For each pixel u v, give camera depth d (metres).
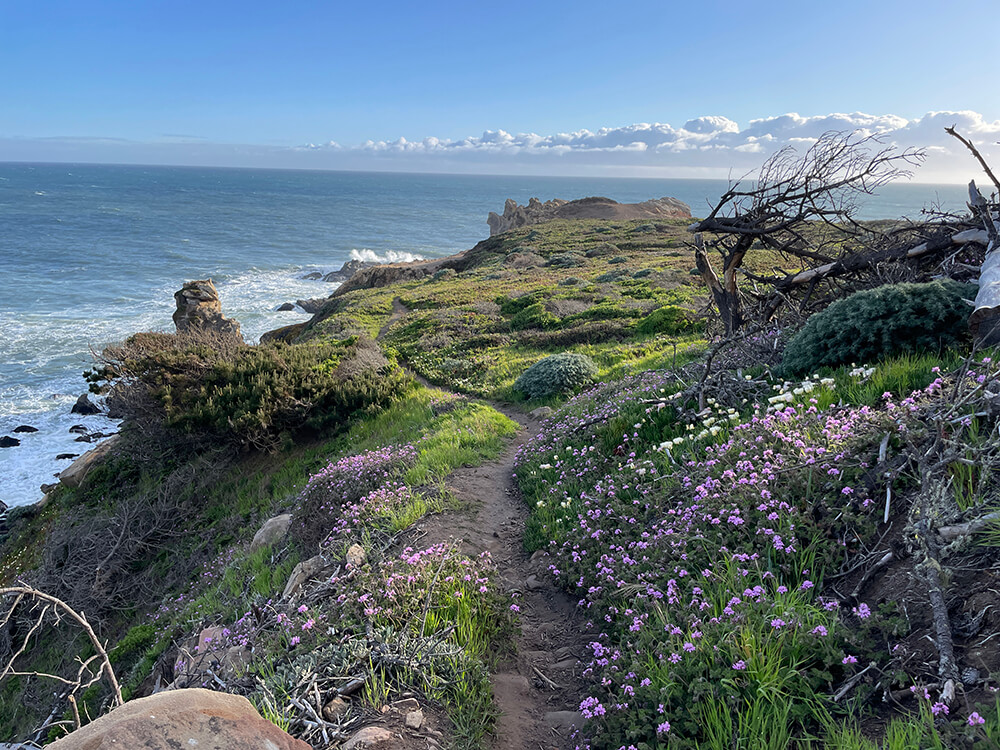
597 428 9.11
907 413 4.85
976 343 6.48
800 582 4.13
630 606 4.69
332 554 6.71
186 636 7.46
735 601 3.83
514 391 17.44
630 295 29.56
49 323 46.88
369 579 5.36
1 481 23.70
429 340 26.14
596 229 67.75
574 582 5.70
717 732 3.10
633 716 3.45
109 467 17.84
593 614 5.10
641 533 5.55
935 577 3.27
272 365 17.73
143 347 18.22
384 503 7.89
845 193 10.81
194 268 80.69
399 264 68.00
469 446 11.12
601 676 4.11
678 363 13.64
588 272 39.94
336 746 3.52
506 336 25.31
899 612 3.44
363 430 15.70
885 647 3.32
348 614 4.82
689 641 3.73
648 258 45.72
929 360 6.39
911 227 10.40
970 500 3.79
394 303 38.69
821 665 3.40
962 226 9.53
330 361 18.70
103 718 2.55
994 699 2.67
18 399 31.73
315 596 5.72
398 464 9.95
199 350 18.36
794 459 5.07
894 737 2.67
